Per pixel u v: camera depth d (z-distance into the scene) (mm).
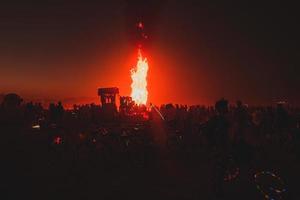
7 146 18750
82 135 18047
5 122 24969
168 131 19438
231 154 11750
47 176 14750
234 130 12117
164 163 16719
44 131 20828
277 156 16891
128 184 13422
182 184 13273
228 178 12086
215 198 11523
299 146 17656
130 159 16859
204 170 15320
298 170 14562
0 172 15281
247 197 11516
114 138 17578
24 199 11695
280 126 18547
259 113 18141
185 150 18797
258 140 16719
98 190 12656
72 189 12859
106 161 16578
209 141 11844
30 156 17391
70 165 16188
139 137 17938
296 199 11250
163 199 11555
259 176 12180
